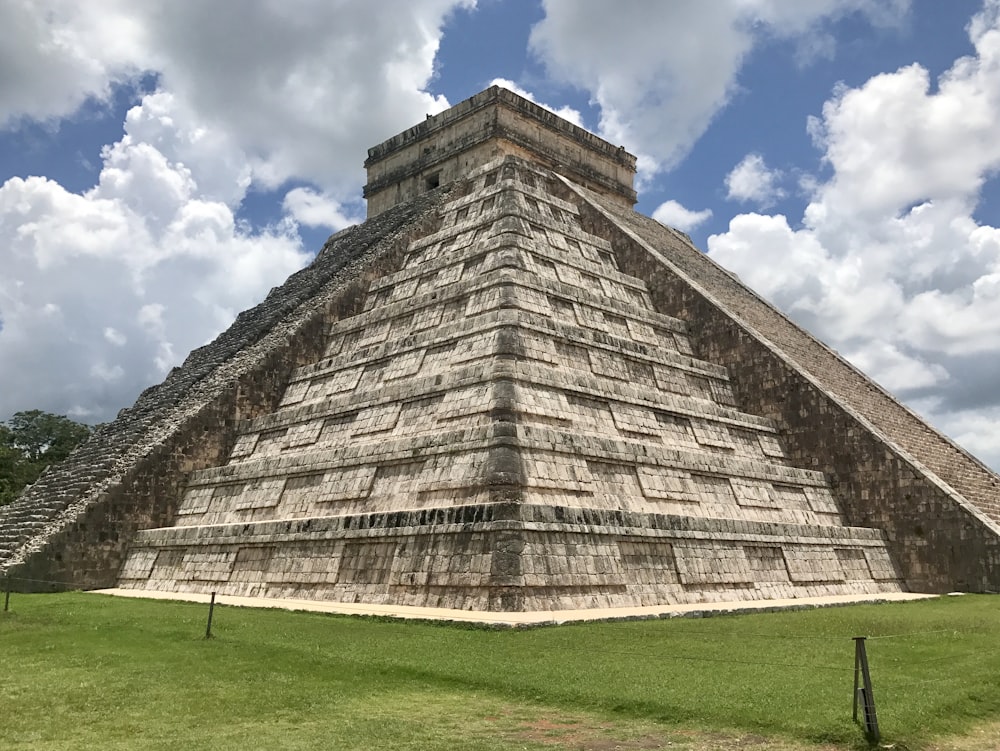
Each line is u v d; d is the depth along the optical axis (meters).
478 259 27.69
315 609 17.50
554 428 20.22
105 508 25.38
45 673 11.13
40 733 8.38
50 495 28.36
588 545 18.25
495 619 15.03
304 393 28.59
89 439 33.72
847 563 24.16
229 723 8.77
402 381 24.58
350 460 22.22
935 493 24.86
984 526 23.83
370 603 18.58
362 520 19.81
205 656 12.09
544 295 25.72
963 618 16.89
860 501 26.33
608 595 18.17
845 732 8.09
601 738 8.17
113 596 22.05
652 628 14.85
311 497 22.83
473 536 17.52
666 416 24.75
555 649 12.38
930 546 24.80
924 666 11.09
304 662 11.55
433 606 17.47
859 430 26.59
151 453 26.53
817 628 15.06
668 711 8.90
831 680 10.14
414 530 18.55
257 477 24.78
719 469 23.66
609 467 20.97
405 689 10.18
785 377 28.38
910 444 28.86
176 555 24.25
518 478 18.53
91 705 9.46
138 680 10.66
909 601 21.78
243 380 28.69
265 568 21.55
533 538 17.34
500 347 22.19
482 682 10.29
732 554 21.28
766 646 12.73
